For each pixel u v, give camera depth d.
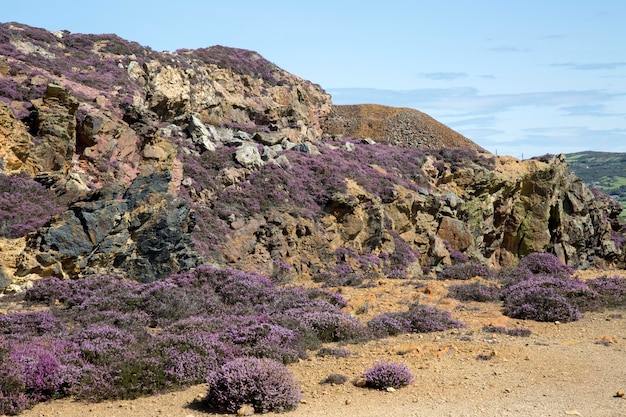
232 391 10.79
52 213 24.36
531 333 16.52
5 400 10.91
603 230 58.66
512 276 25.16
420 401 10.94
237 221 33.31
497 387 11.62
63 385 11.91
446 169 51.88
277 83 59.09
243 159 37.88
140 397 11.88
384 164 49.19
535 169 53.09
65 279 21.34
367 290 22.55
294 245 33.97
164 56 47.91
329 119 74.62
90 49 44.41
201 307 19.12
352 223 36.78
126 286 20.89
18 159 26.97
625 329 16.77
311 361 14.18
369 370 12.17
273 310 19.00
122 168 31.48
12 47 38.06
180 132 39.84
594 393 11.08
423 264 41.22
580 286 20.62
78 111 31.62
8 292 19.98
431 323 17.05
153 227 23.73
